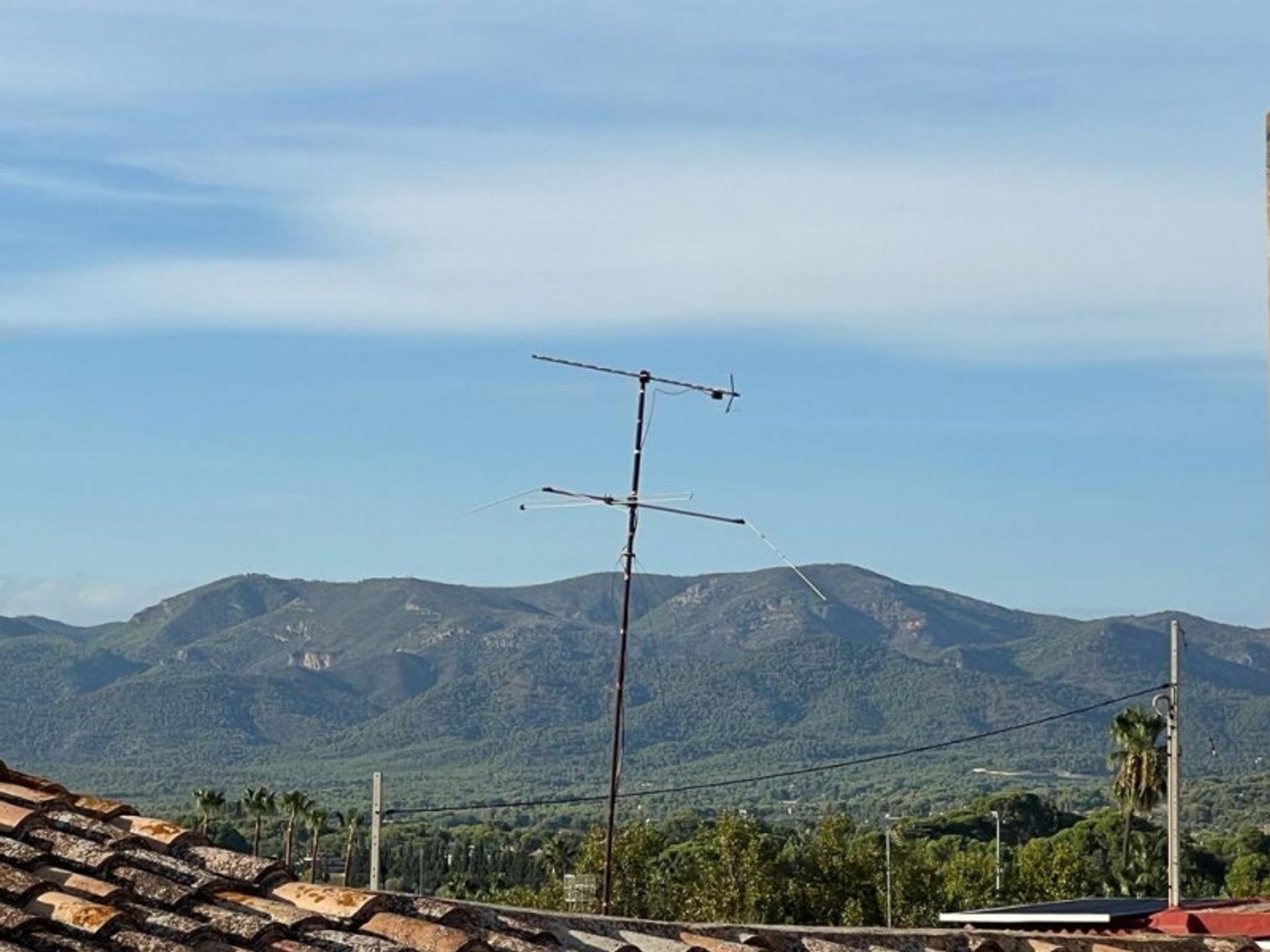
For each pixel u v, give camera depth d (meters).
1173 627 39.12
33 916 8.52
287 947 8.85
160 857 9.75
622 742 18.98
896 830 159.50
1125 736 118.31
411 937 9.23
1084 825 140.75
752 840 101.75
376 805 38.50
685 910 99.75
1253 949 12.27
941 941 11.35
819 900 103.38
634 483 19.95
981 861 113.88
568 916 10.41
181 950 8.47
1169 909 19.30
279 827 168.50
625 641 19.30
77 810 10.34
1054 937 11.83
